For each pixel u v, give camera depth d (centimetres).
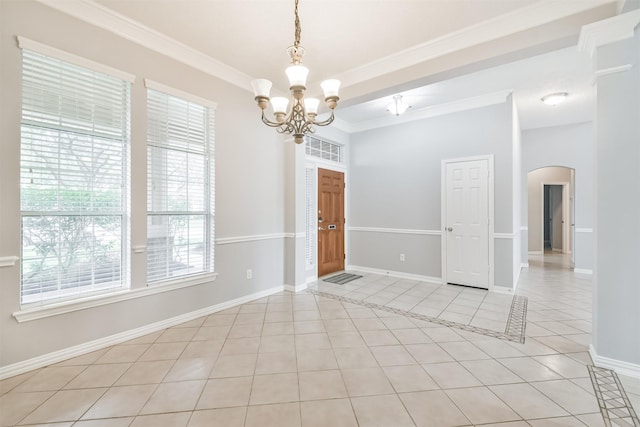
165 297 290
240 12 237
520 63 325
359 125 558
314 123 219
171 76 289
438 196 470
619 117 210
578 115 519
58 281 227
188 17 244
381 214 535
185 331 283
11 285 204
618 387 193
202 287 321
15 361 206
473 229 438
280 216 415
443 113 461
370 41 277
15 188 205
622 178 210
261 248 388
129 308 264
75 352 232
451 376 207
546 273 556
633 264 208
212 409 173
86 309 239
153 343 257
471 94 416
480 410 172
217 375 208
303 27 256
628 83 207
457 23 251
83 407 174
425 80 295
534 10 232
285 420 164
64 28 223
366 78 325
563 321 308
